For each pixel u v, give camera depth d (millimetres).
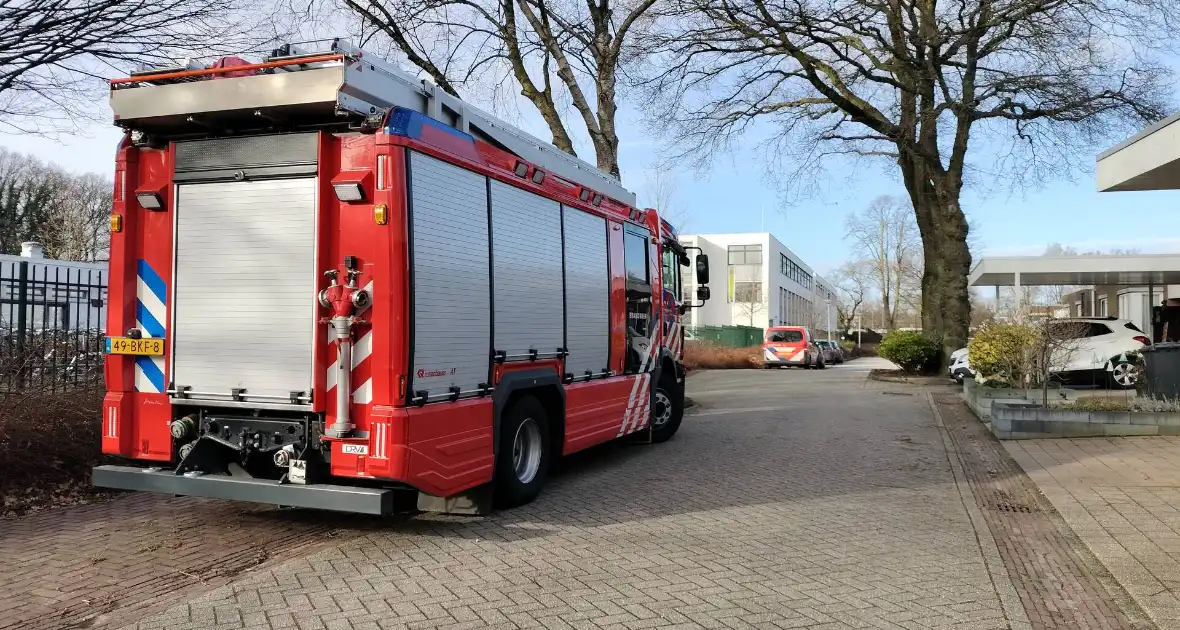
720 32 18125
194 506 6773
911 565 5309
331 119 5375
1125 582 4945
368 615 4301
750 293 61031
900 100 22078
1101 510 6793
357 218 5297
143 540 5770
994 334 14648
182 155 5668
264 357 5461
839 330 85688
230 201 5574
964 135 21812
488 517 6566
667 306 10516
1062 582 5043
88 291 10281
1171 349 11570
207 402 5582
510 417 6684
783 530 6203
